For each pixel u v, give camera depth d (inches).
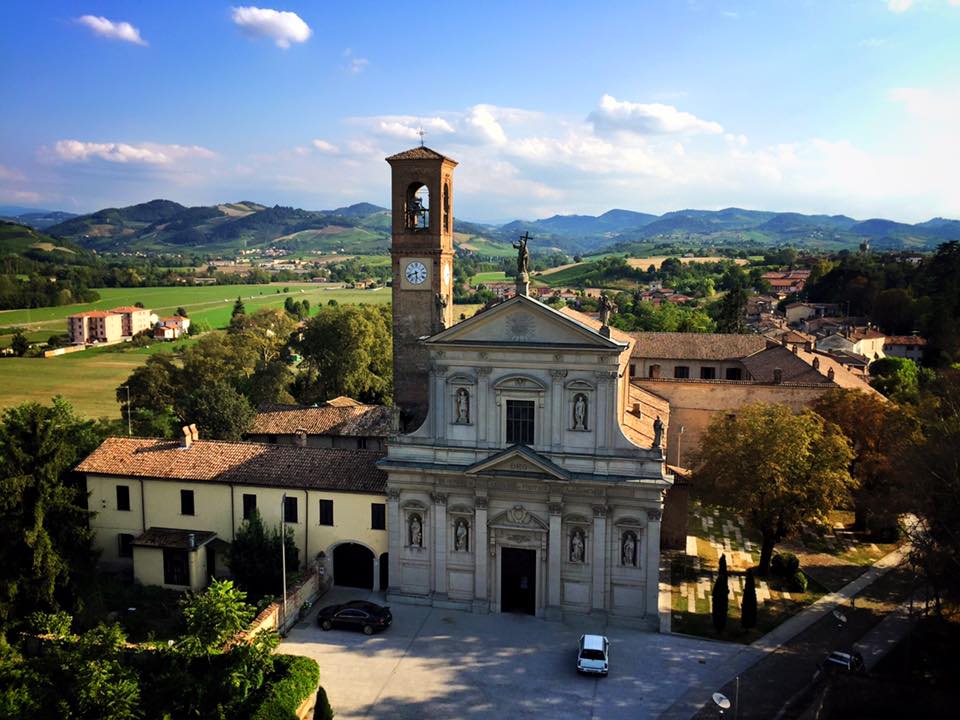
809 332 6279.5
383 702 1610.5
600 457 1919.3
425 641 1873.8
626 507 1926.7
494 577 2022.6
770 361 3631.9
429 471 1999.3
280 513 2172.7
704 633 1914.4
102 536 2315.5
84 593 2007.9
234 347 4618.6
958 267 6038.4
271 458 2265.0
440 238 2269.9
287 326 6712.6
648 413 2613.2
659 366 4084.6
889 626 1956.2
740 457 2149.4
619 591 1957.4
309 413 3127.5
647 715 1566.2
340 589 2174.0
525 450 1915.6
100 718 1414.9
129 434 3196.4
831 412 2578.7
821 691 1605.6
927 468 1852.9
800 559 2390.5
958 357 4690.0
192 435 2400.3
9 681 1533.0
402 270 2314.2
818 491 2097.7
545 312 1915.6
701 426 3048.7
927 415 2466.8
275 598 1946.4
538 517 1967.3
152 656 1624.0
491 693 1646.2
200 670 1592.0
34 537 1899.6
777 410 2267.5
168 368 4050.2
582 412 1935.3
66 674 1533.0
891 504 2058.3
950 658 1793.8
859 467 2492.6
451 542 2046.0
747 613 1914.4
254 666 1517.0
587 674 1706.4
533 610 2016.5
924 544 1866.4
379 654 1809.8
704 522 2716.5
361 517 2130.9
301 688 1533.0
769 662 1775.3
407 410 2358.5
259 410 3324.3
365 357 4483.3
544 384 1942.7
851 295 7126.0
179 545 2144.4
